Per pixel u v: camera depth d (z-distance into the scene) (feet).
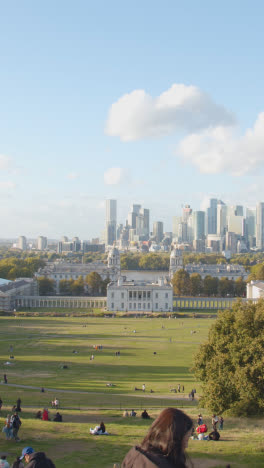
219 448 186.60
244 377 297.94
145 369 532.73
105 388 429.38
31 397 372.79
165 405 356.59
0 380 457.68
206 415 310.24
